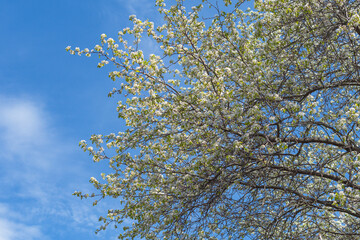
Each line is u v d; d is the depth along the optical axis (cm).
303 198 725
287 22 754
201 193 748
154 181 769
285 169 738
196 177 745
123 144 789
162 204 757
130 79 727
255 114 632
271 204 755
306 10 706
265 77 736
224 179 730
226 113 680
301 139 740
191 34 814
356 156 654
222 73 725
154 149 813
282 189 777
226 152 680
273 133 745
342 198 570
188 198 747
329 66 768
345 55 745
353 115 636
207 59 799
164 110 746
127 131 790
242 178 731
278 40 745
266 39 802
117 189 805
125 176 847
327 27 736
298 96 777
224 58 784
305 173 747
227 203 764
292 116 690
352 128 660
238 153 700
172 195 774
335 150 902
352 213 700
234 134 702
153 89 762
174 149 790
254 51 877
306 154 929
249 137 688
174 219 729
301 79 791
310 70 784
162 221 767
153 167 788
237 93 741
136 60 729
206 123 692
